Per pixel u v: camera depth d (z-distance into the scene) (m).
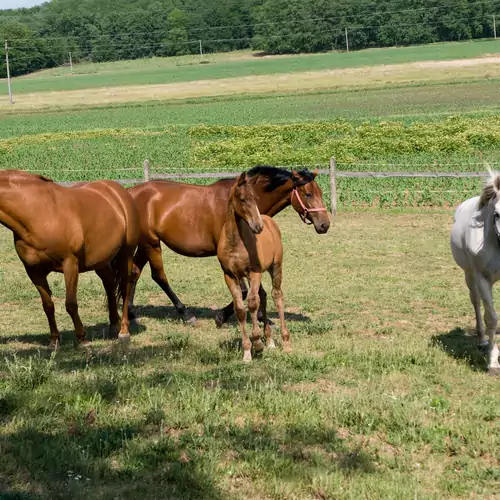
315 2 166.50
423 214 21.97
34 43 171.50
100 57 189.25
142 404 6.91
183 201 10.93
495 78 92.56
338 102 77.06
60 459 5.66
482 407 6.96
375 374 8.11
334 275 14.56
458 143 35.06
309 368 8.31
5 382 7.43
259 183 10.76
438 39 163.62
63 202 9.27
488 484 5.48
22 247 9.21
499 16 159.38
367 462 5.80
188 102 88.81
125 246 10.28
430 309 11.86
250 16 187.75
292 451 5.95
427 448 6.13
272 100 85.12
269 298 12.82
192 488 5.30
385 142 35.81
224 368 8.23
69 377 7.68
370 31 165.25
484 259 8.10
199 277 14.86
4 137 59.28
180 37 187.50
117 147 45.91
